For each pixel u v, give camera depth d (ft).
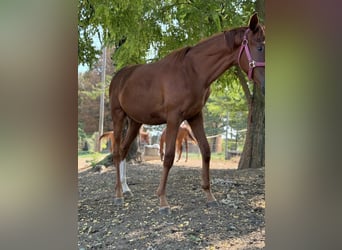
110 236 6.72
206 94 8.15
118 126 9.98
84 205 9.08
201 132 8.41
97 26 12.39
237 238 6.06
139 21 11.86
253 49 7.05
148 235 6.61
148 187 11.34
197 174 13.25
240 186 10.03
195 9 11.16
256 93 12.84
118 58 12.76
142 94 8.41
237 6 12.17
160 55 13.01
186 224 7.08
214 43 7.55
